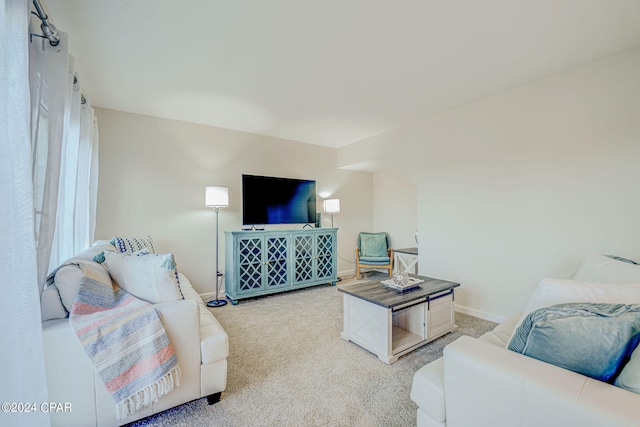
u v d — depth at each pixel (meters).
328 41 1.92
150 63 2.18
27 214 0.94
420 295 2.24
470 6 1.60
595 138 2.20
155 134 3.32
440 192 3.29
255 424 1.43
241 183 3.91
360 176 5.29
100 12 1.61
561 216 2.38
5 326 0.84
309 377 1.86
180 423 1.44
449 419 1.04
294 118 3.44
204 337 1.55
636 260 2.02
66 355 1.24
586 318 0.85
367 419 1.47
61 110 1.42
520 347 0.99
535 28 1.80
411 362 2.04
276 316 3.01
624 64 2.07
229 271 3.55
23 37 0.97
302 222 4.33
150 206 3.28
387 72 2.35
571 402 0.73
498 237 2.78
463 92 2.74
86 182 2.30
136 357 1.30
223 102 2.94
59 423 1.22
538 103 2.50
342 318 2.95
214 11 1.62
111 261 1.76
